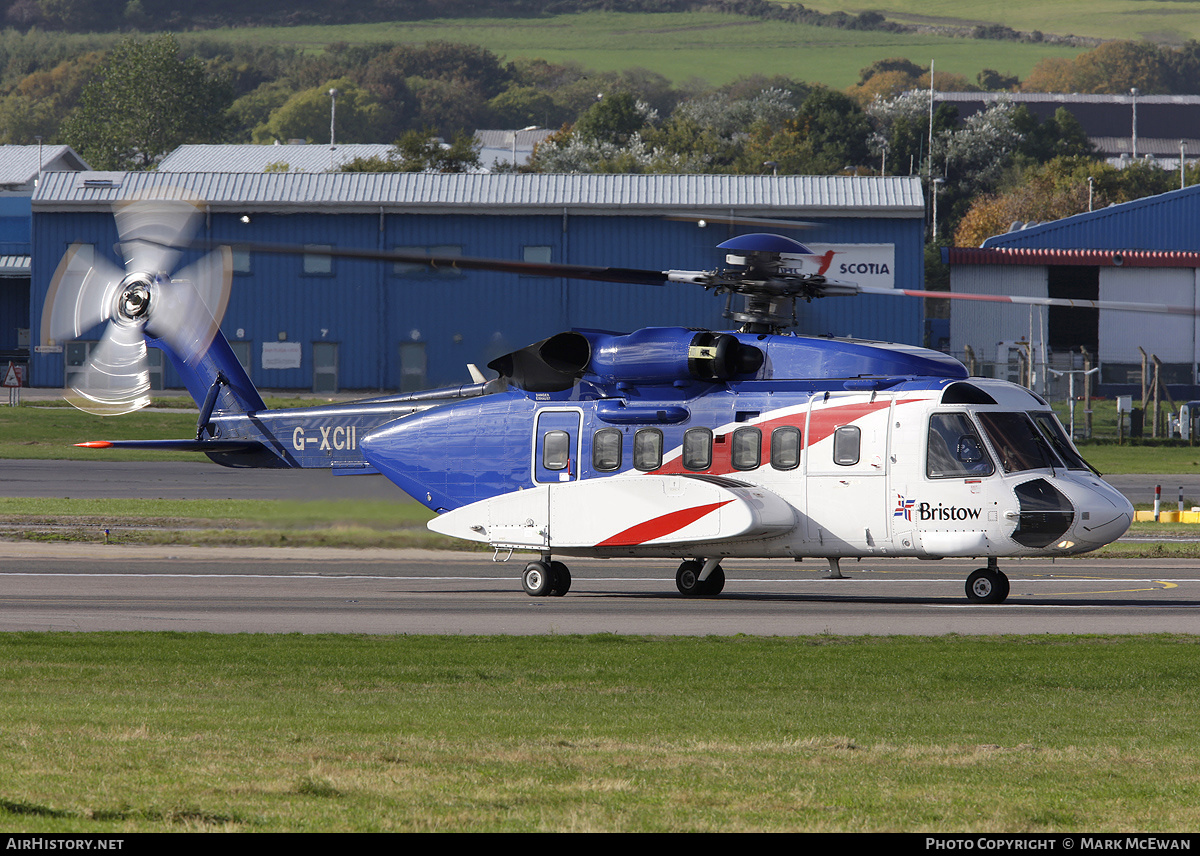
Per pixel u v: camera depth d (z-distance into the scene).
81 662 47.56
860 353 69.38
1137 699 41.06
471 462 76.81
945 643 53.41
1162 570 84.56
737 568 87.81
